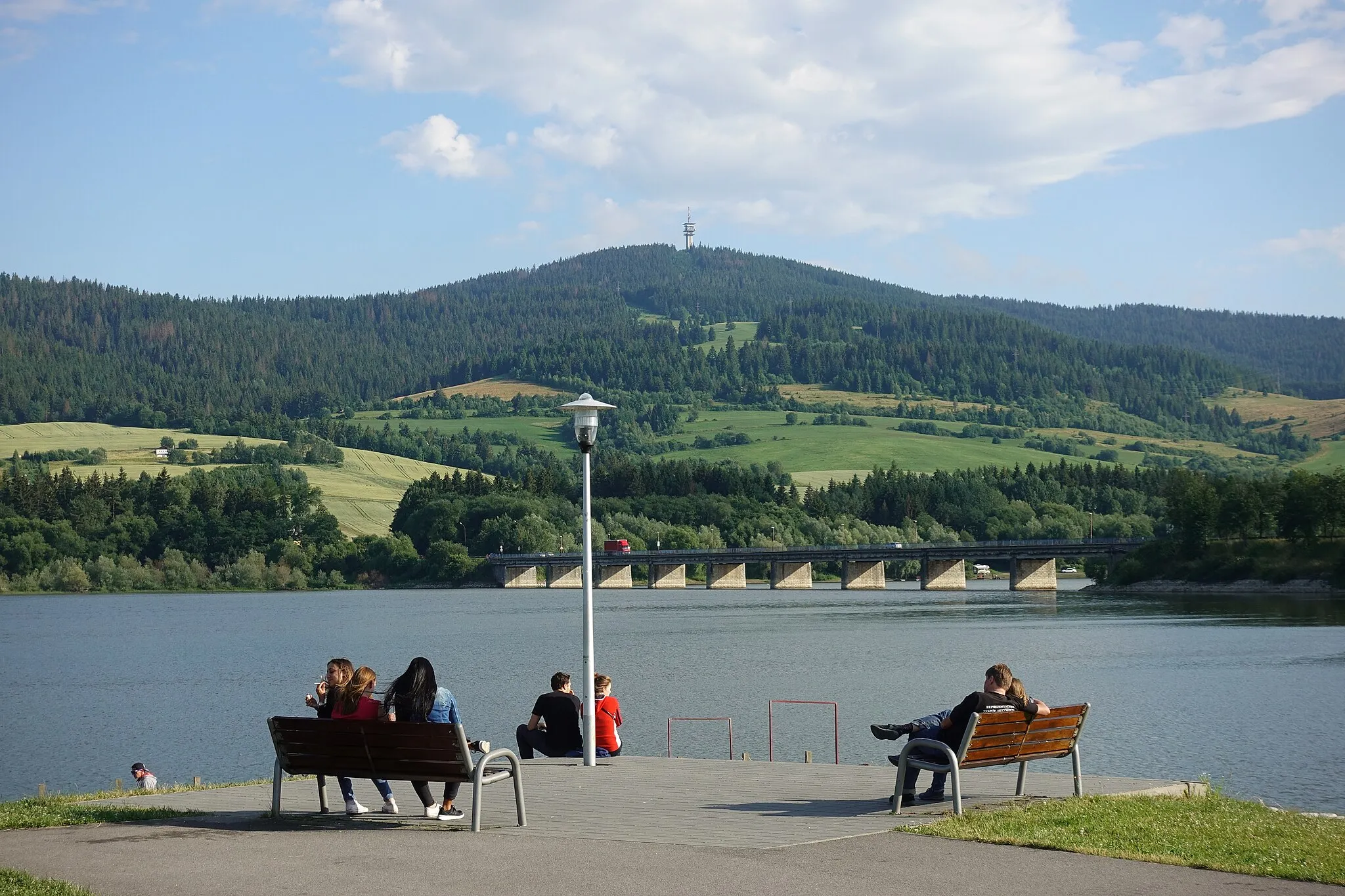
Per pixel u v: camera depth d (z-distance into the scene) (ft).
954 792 67.41
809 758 100.53
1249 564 644.27
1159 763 186.70
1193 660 336.49
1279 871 53.42
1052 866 54.65
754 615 600.80
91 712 281.74
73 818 68.44
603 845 59.47
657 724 232.32
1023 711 70.54
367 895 49.03
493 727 231.71
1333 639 385.29
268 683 339.16
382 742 65.26
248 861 55.72
